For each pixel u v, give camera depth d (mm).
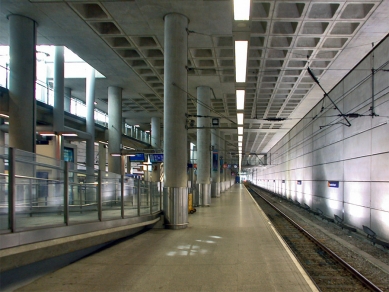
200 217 15180
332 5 12953
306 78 20750
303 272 6113
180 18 12773
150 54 17656
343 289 5969
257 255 7469
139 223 10039
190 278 5723
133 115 34125
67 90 25594
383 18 13133
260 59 17453
